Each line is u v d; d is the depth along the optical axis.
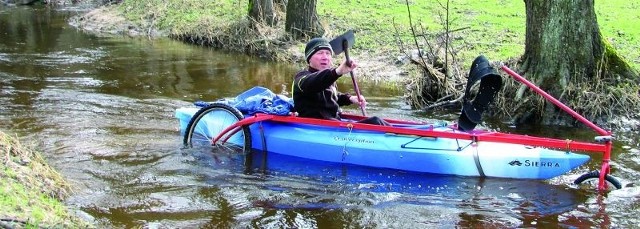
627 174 6.34
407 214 5.29
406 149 6.33
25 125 7.78
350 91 10.77
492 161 6.11
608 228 5.04
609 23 14.02
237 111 6.95
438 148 6.27
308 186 5.91
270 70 12.89
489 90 6.30
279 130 6.91
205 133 7.33
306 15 14.93
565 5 8.49
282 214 5.22
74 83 10.84
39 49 15.01
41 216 4.40
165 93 10.28
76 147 6.91
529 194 5.77
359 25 15.41
